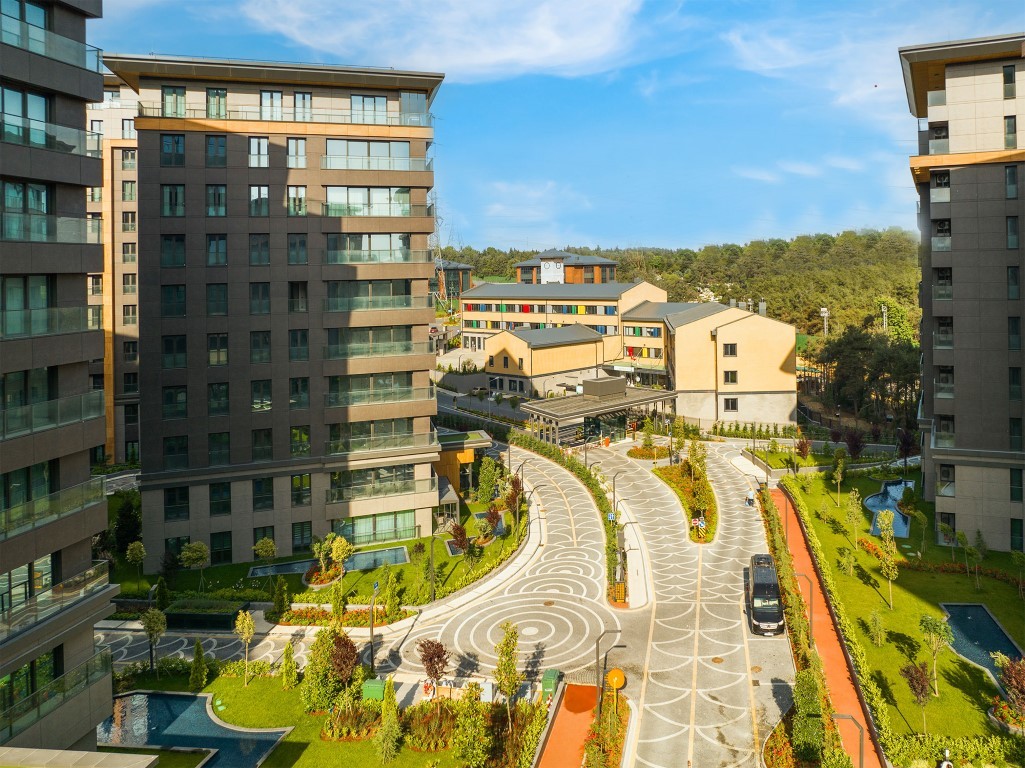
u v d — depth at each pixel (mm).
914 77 56625
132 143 84000
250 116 55812
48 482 29906
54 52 29406
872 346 104375
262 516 57844
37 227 28828
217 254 55969
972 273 53250
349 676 36656
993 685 36469
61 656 29281
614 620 46906
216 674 41281
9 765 18750
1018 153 51844
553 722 35625
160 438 55562
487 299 144375
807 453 81500
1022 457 52281
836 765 29156
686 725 35250
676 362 97812
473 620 47469
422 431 61688
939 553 54219
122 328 86125
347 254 58312
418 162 59500
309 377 58188
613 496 70250
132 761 18812
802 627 41438
